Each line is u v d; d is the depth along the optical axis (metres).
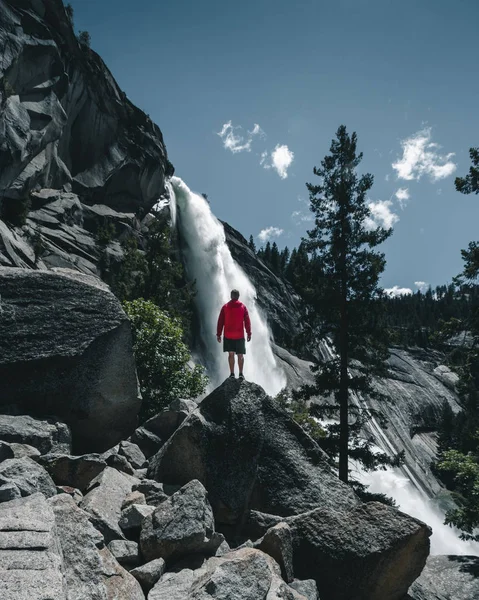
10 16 37.38
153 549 5.30
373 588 6.03
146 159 55.84
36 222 40.66
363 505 6.59
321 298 20.36
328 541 6.29
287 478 7.69
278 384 54.06
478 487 14.58
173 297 31.67
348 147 22.33
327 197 22.17
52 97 41.69
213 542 5.57
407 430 59.66
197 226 63.31
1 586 3.18
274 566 5.54
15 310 9.66
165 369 14.72
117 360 9.86
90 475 7.27
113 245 46.84
